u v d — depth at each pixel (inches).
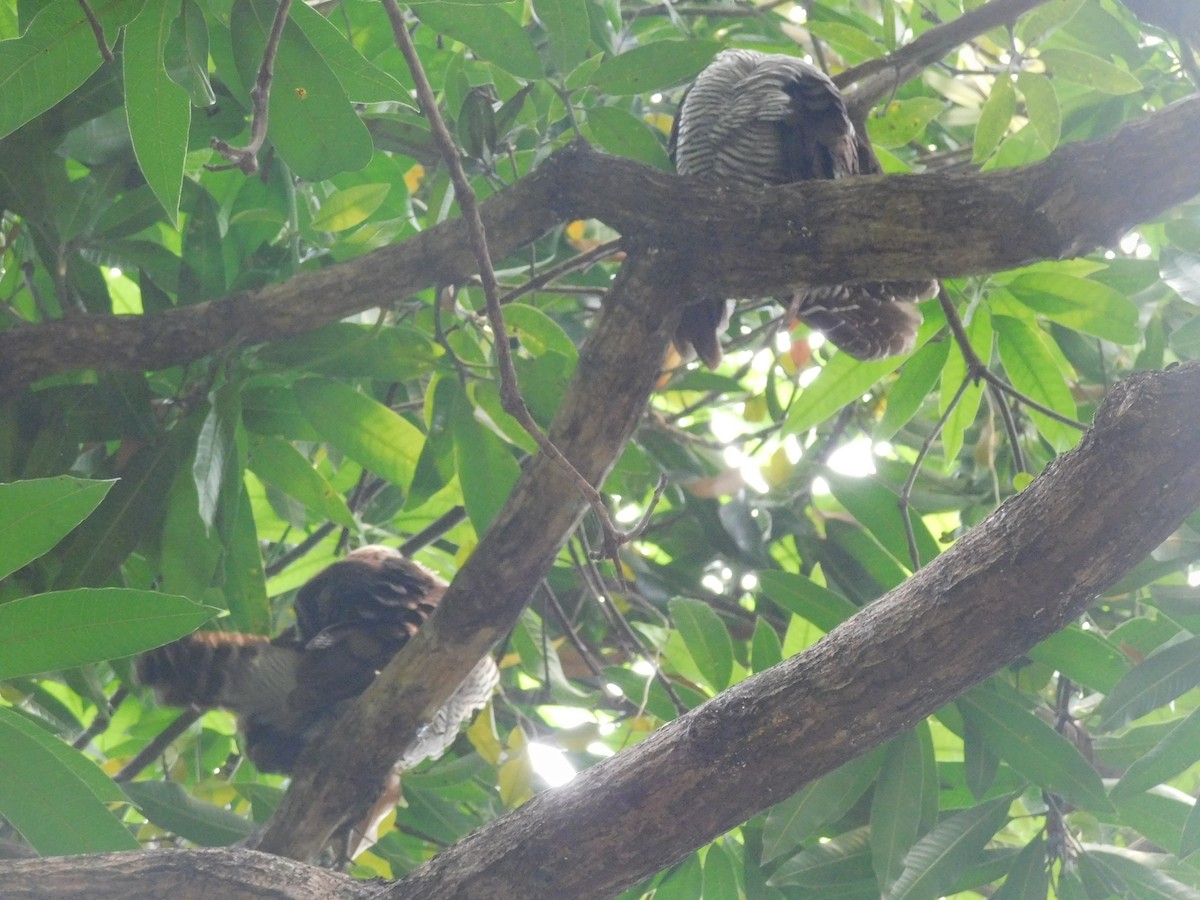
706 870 233.8
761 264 212.4
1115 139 195.5
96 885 152.6
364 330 238.4
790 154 266.8
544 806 156.2
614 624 271.3
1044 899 219.0
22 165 226.1
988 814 220.5
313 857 226.5
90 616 149.5
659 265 215.8
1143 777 205.5
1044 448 324.8
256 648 248.8
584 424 217.3
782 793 150.7
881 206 205.0
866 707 147.1
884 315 263.6
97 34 140.4
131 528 223.3
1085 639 223.5
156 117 158.9
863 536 279.3
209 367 235.5
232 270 255.8
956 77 302.7
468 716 276.5
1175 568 227.3
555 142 248.8
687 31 281.9
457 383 237.3
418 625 261.4
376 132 243.8
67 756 167.8
